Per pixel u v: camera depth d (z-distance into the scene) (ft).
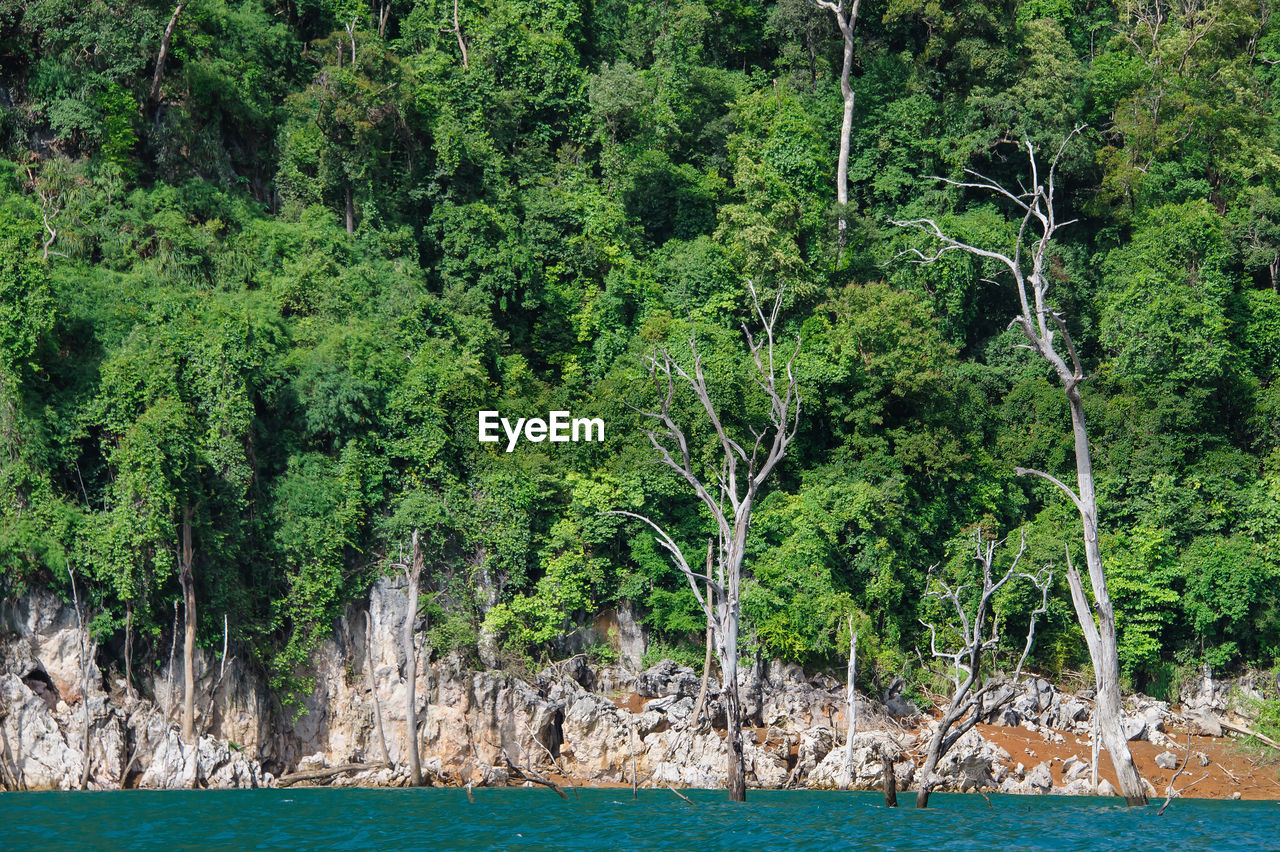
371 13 538.47
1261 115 561.02
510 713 374.02
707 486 417.49
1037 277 277.03
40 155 434.71
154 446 345.92
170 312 384.06
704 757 361.30
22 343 352.49
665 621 404.16
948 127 531.09
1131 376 472.03
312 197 468.34
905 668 404.36
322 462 392.47
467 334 437.58
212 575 361.51
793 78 544.21
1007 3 559.38
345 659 377.50
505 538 397.60
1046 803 323.16
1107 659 274.16
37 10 430.61
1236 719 416.46
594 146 523.70
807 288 464.65
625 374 442.09
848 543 416.67
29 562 340.80
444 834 251.60
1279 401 465.88
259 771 352.08
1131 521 449.48
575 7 540.11
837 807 302.25
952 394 456.45
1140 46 584.40
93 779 329.11
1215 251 483.51
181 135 449.89
